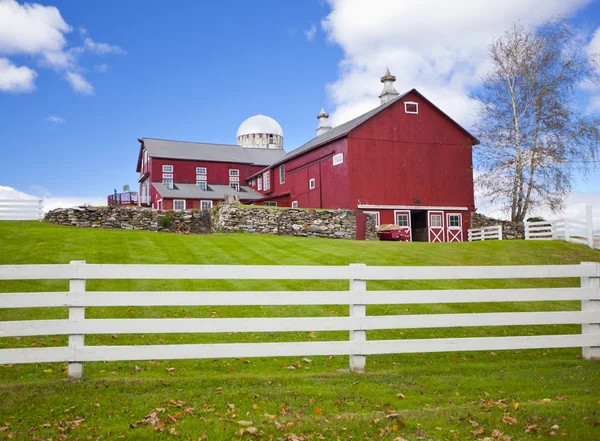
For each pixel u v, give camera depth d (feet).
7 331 18.20
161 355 19.26
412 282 44.04
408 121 100.32
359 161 95.76
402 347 21.24
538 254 63.41
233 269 20.18
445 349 21.61
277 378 19.79
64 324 18.67
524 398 17.65
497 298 22.38
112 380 18.95
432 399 17.57
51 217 84.33
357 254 57.26
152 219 89.10
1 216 86.58
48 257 47.70
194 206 131.23
